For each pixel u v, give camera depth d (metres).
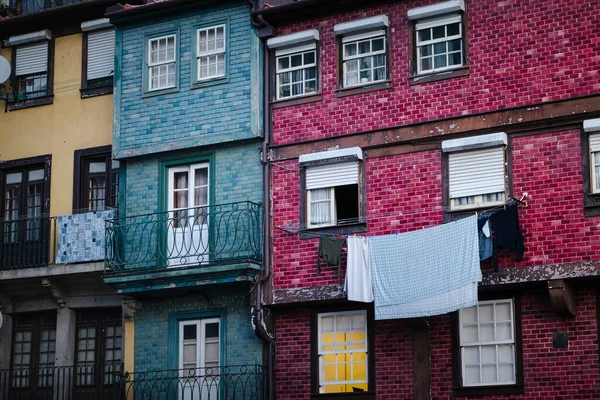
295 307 25.67
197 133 27.06
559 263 23.12
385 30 25.75
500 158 24.09
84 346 28.47
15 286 29.02
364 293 24.34
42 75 30.05
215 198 26.73
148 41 28.17
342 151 25.39
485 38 24.66
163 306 27.03
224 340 26.22
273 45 26.69
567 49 23.84
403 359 24.48
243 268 25.41
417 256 23.97
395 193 24.98
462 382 23.95
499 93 24.30
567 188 23.39
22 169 29.80
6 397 28.80
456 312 24.25
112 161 28.78
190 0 27.45
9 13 30.94
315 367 25.31
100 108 29.03
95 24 29.36
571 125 23.61
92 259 27.66
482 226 23.42
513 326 23.67
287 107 26.41
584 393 22.80
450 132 24.59
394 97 25.31
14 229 28.89
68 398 27.98
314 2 26.06
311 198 25.86
